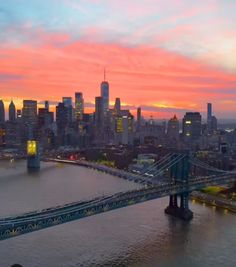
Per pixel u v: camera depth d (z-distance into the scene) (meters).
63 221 194.50
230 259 191.12
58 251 196.00
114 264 182.62
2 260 183.50
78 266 179.62
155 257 191.88
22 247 199.62
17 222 176.25
